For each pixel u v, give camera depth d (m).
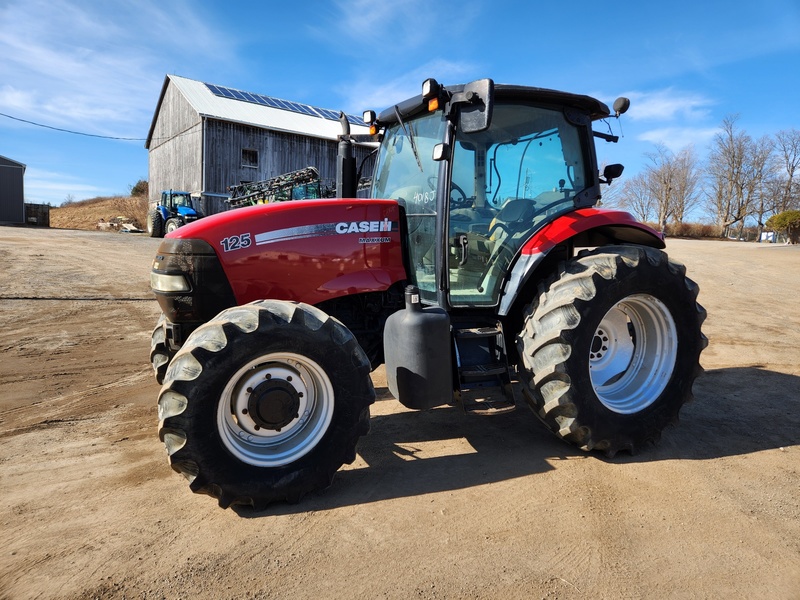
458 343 3.21
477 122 2.96
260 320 2.57
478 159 3.47
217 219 3.19
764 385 4.75
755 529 2.47
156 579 2.11
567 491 2.82
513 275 3.44
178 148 26.20
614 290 3.15
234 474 2.53
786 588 2.06
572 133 3.78
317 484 2.71
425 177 3.54
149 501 2.73
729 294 9.86
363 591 2.04
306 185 13.74
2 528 2.47
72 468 3.10
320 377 2.73
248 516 2.58
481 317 3.50
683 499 2.74
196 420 2.44
